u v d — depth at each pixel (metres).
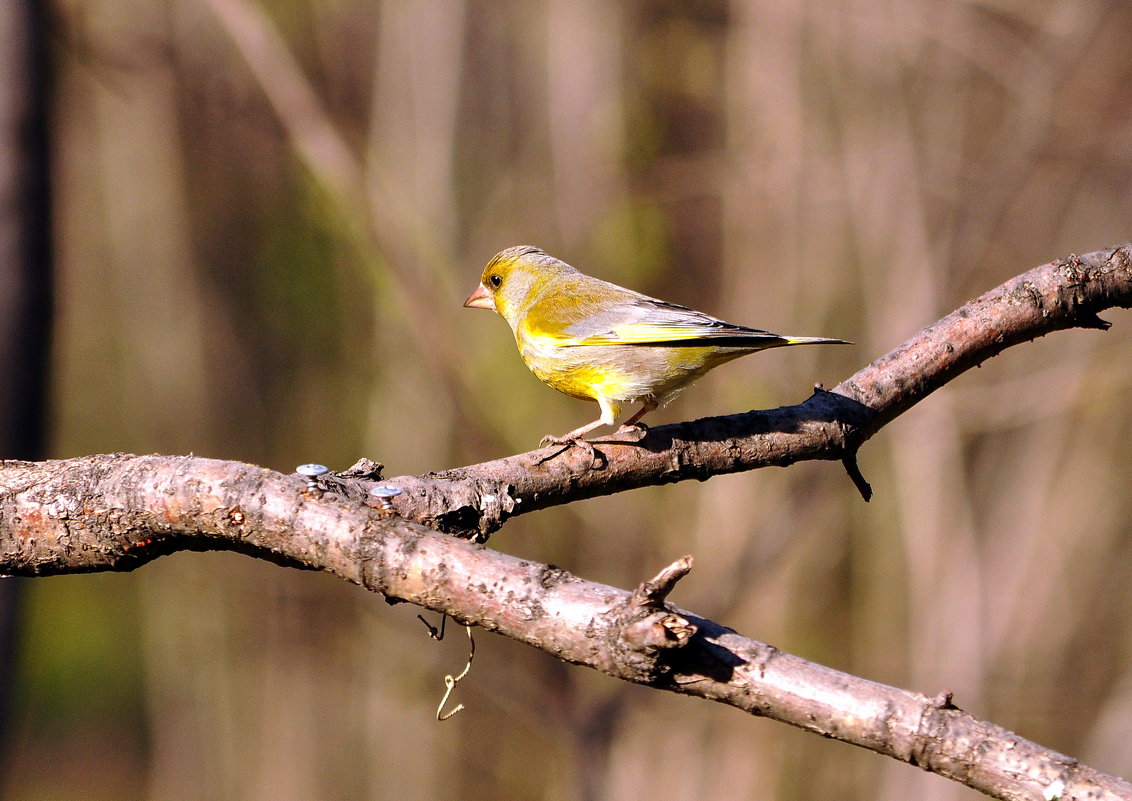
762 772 16.31
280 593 17.45
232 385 20.36
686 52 17.91
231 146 19.56
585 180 17.67
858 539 17.50
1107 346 16.30
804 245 16.84
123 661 21.69
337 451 19.83
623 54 18.06
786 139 16.80
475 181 18.88
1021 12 16.09
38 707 20.92
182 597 19.38
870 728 3.21
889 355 5.35
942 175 16.28
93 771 20.92
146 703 21.61
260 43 13.64
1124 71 16.22
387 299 14.86
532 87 19.08
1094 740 16.97
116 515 4.05
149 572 17.77
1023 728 16.36
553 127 17.97
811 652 17.28
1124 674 17.17
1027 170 16.19
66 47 9.16
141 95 17.52
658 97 18.52
